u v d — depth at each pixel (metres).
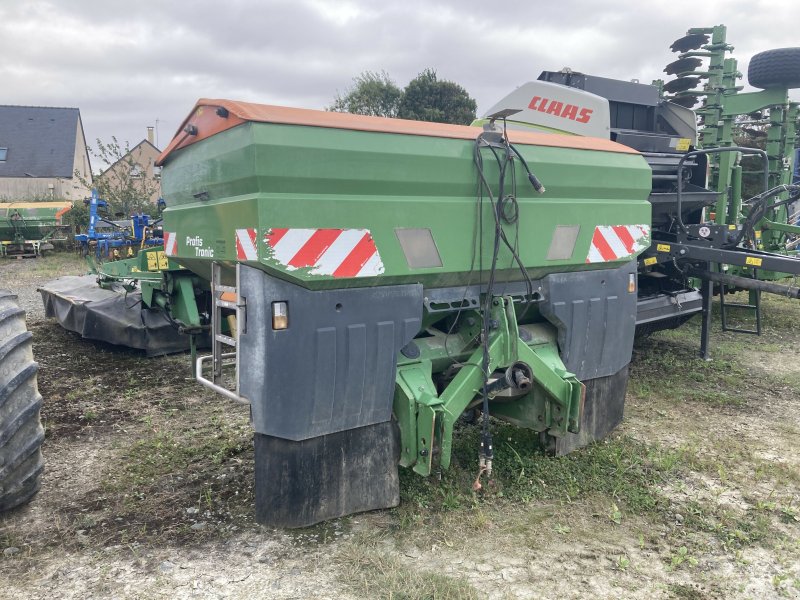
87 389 5.75
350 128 3.08
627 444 4.36
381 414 3.33
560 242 3.84
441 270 3.37
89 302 7.07
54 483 3.83
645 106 7.33
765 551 3.08
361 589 2.73
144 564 2.94
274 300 2.93
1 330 3.09
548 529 3.27
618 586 2.79
